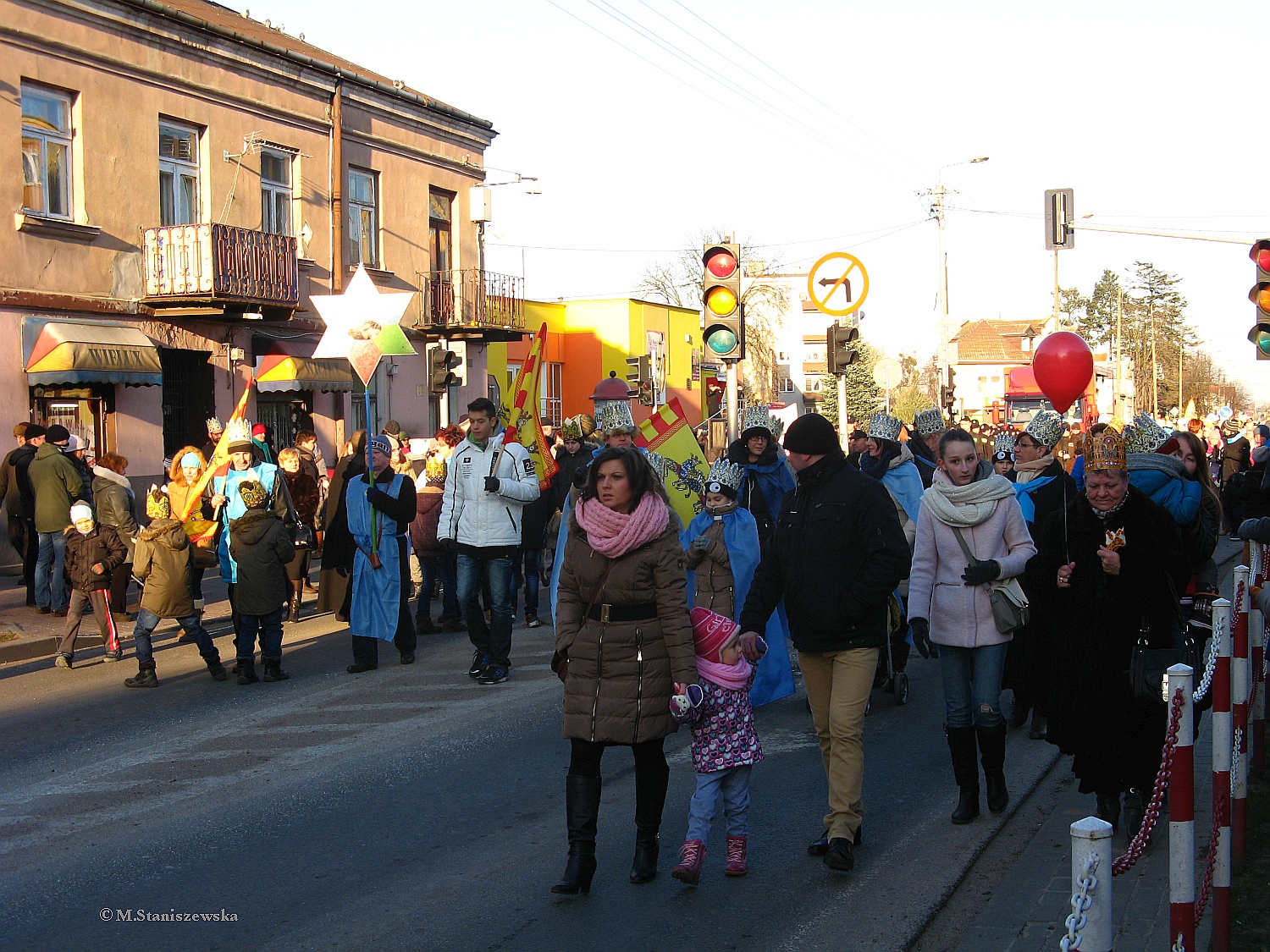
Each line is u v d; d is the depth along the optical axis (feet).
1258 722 20.10
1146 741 17.37
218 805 20.99
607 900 16.30
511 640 37.99
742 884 16.81
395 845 18.71
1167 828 18.34
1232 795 15.81
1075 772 17.93
